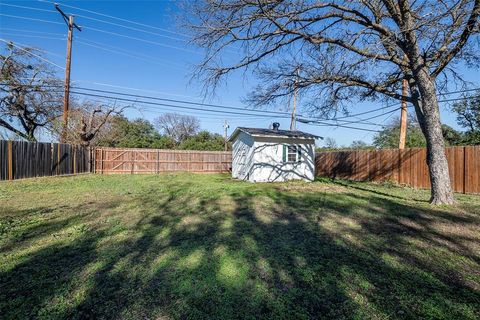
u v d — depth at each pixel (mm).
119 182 12438
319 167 18266
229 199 7914
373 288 2799
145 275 3049
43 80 19859
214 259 3479
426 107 7219
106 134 27500
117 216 5836
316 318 2295
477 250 3908
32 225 5102
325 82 8570
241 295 2635
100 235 4508
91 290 2734
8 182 11258
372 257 3611
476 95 15477
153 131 39875
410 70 7848
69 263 3383
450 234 4641
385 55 7500
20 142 12352
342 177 16047
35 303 2514
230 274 3064
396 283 2906
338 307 2453
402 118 13445
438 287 2832
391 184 12164
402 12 6738
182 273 3088
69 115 19406
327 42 7770
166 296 2619
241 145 15289
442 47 6625
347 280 2959
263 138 13688
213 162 21922
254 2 7184
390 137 28422
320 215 5953
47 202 7402
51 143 14508
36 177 13312
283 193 9133
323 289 2766
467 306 2477
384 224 5246
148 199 7910
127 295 2641
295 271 3156
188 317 2301
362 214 6051
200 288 2762
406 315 2336
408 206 6910
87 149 18016
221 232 4668
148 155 20094
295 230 4812
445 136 20641
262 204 7168
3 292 2705
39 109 20516
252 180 13461
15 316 2316
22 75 19375
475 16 5781
